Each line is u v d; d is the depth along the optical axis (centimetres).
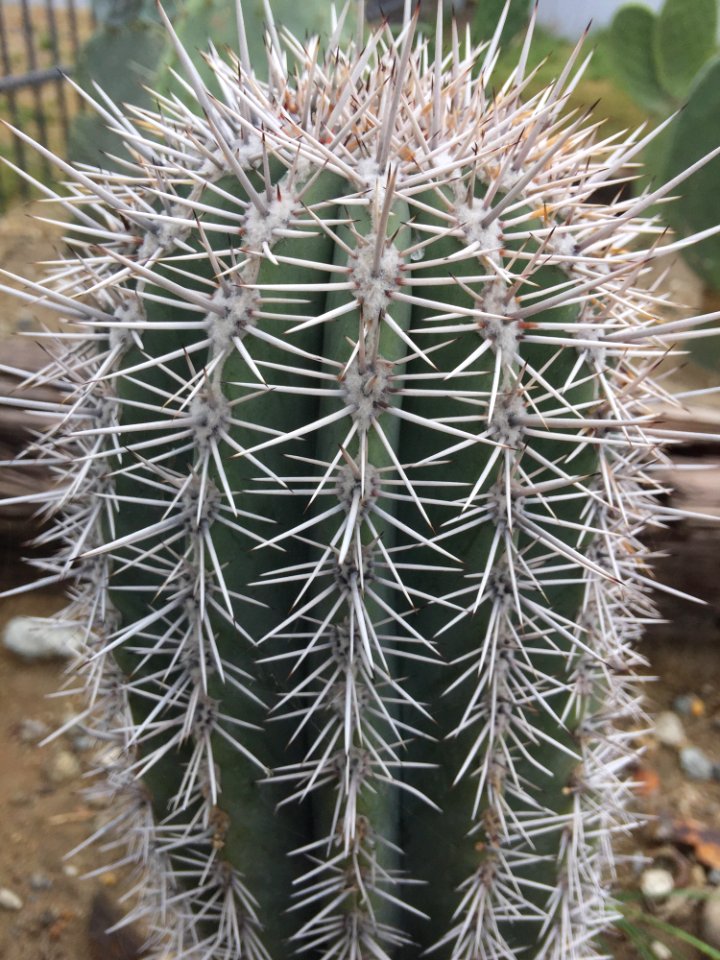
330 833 31
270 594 29
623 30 88
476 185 27
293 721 31
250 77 29
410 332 27
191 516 28
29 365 56
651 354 31
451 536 28
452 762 30
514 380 27
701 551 52
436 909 32
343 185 27
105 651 28
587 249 28
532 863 32
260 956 33
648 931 44
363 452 26
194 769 30
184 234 27
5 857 47
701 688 57
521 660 30
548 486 27
